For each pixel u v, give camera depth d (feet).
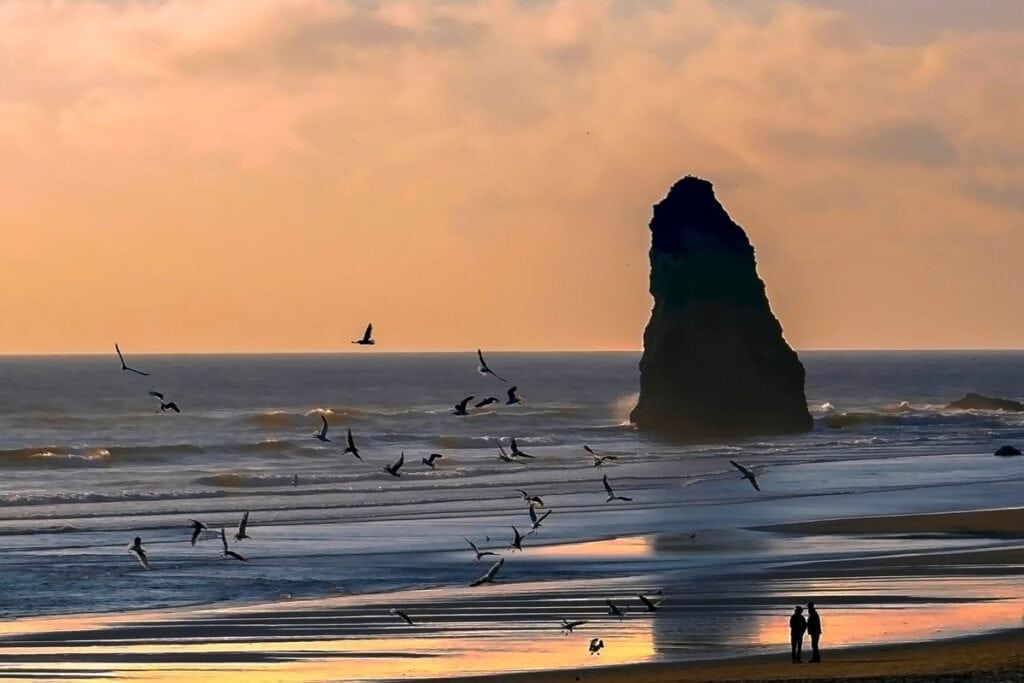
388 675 218.38
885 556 339.98
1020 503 464.65
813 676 207.21
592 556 342.23
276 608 275.80
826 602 277.23
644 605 276.00
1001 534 381.19
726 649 234.38
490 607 275.18
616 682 208.95
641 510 444.55
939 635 241.35
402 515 431.02
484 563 331.36
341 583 304.50
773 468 602.44
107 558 338.75
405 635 249.55
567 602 280.10
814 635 221.87
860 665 216.13
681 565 327.67
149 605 280.10
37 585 300.81
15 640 246.06
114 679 218.38
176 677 219.20
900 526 397.80
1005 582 300.20
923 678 198.18
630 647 237.25
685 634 247.70
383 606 277.03
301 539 374.43
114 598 287.28
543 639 244.83
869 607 271.08
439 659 229.86
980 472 585.63
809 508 449.48
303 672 221.66
